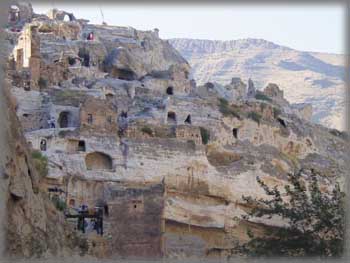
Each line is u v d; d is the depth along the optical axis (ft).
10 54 556.51
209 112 563.48
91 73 601.21
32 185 249.55
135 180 479.41
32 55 538.47
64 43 623.36
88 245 302.25
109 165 480.64
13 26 640.17
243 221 474.08
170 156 495.41
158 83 606.14
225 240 473.67
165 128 522.88
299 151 602.44
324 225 264.72
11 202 223.51
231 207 496.64
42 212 247.09
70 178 453.99
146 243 388.16
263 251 273.95
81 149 479.41
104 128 493.36
